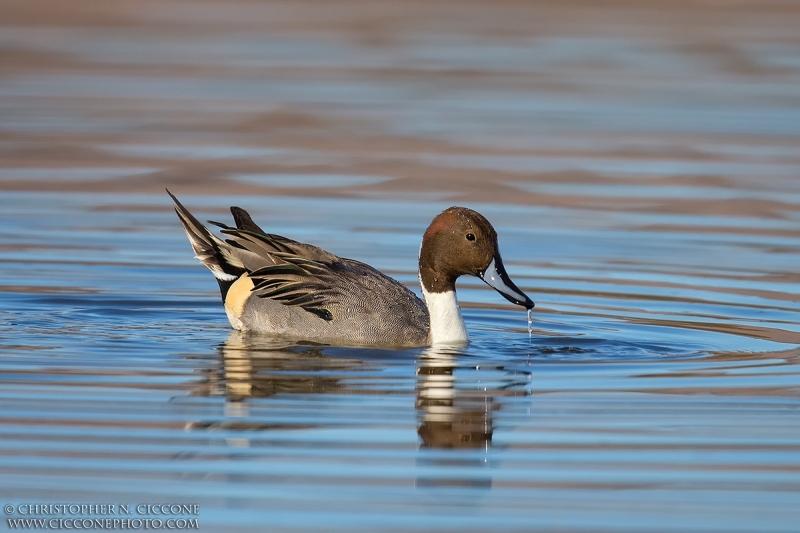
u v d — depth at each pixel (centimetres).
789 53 3170
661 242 1738
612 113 2583
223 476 895
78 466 905
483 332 1340
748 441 973
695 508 848
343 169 2138
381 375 1154
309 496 862
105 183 2020
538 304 1453
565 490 877
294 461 925
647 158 2234
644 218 1861
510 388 1114
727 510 845
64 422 992
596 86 2831
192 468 906
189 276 1559
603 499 860
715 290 1509
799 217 1873
